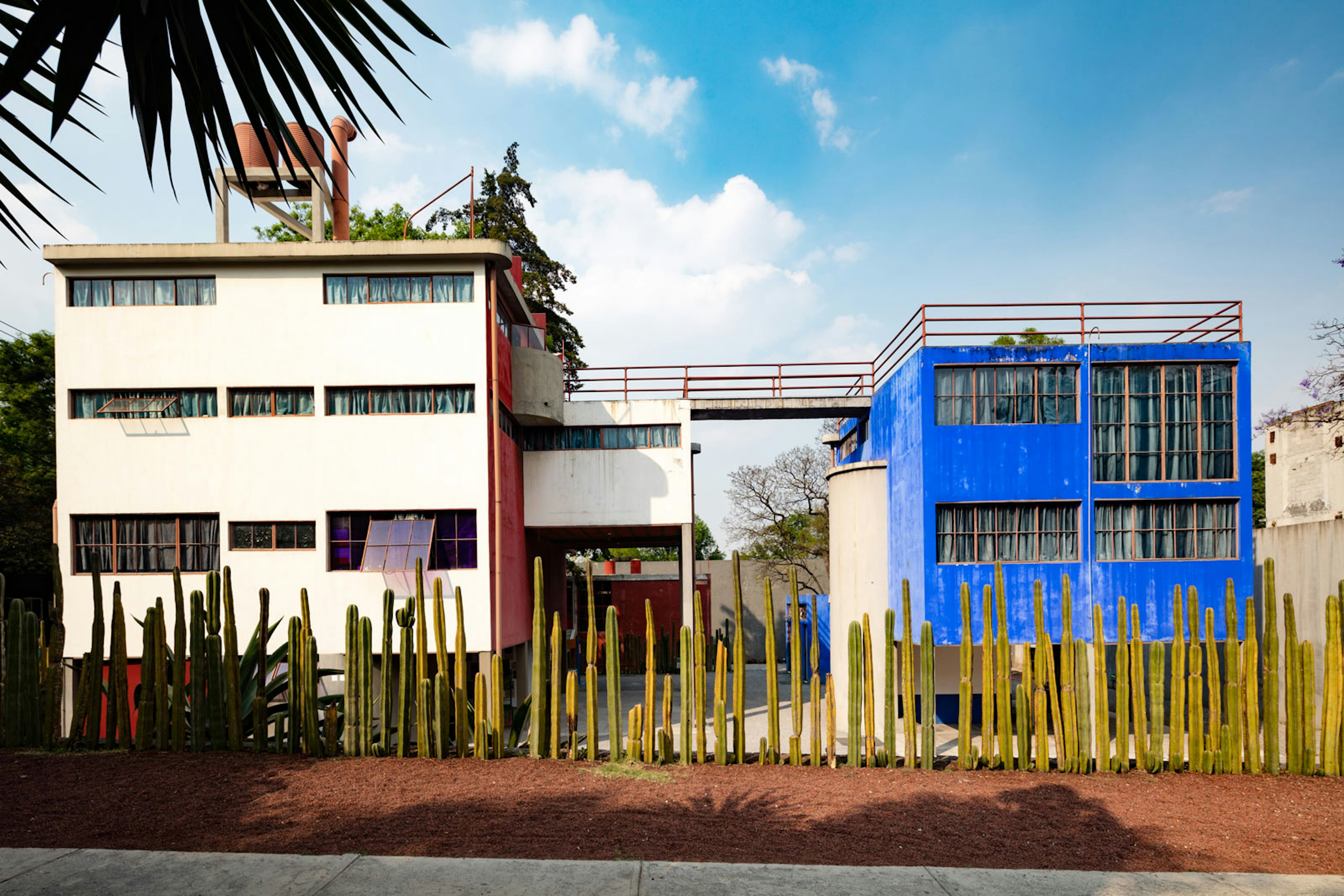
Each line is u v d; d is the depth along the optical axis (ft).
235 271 57.31
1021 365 56.70
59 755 34.71
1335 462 82.99
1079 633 55.06
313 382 56.80
